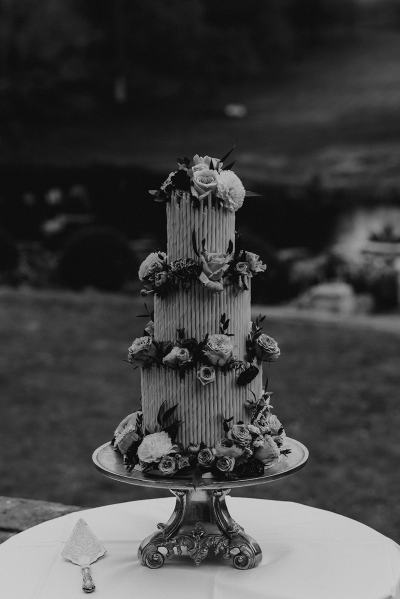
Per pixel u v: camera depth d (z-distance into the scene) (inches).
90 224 916.6
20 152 991.0
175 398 90.3
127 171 968.3
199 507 93.7
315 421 349.7
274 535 101.0
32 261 736.3
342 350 449.1
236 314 91.1
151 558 92.3
